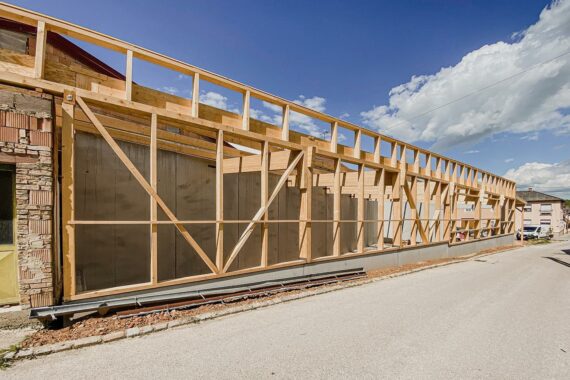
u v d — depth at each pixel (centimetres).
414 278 868
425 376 315
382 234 1011
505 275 940
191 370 314
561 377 320
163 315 468
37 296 397
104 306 431
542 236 2875
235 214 798
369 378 308
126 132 612
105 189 575
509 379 314
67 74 445
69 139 429
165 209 512
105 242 567
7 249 407
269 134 707
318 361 341
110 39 467
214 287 577
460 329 452
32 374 297
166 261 657
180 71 554
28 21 407
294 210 960
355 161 907
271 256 871
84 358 334
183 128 620
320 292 664
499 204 2034
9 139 386
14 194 412
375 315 511
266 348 372
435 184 1369
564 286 783
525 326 471
